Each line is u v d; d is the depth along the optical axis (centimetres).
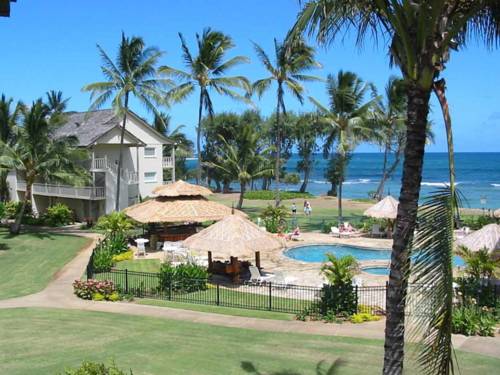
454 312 1600
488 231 2125
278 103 4512
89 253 3178
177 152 7269
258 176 5481
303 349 1413
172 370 1230
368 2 762
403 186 703
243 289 2277
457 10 723
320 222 4578
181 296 2133
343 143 3912
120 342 1472
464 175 13312
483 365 1283
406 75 689
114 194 4575
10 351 1380
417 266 610
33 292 2234
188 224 3916
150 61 4197
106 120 4978
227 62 4491
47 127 3925
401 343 714
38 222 4481
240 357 1337
